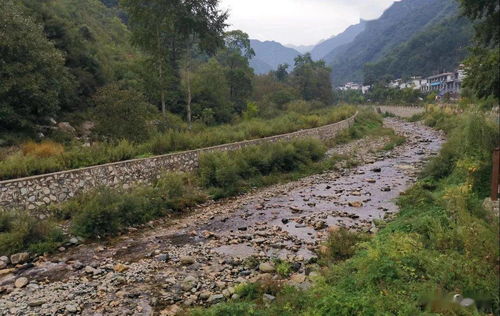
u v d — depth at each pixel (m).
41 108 21.53
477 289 6.02
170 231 12.45
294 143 23.75
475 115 13.64
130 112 20.41
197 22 24.97
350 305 5.80
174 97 35.56
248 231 12.16
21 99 20.39
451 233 7.93
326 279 7.68
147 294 8.05
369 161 23.94
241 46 55.66
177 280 8.70
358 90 140.88
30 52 20.06
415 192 13.45
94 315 7.25
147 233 12.30
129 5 24.45
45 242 10.80
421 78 111.69
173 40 28.11
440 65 112.62
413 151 27.19
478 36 10.77
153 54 25.81
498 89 10.20
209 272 9.07
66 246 11.00
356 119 46.00
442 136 35.06
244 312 6.52
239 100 49.03
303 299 6.84
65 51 29.89
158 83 25.86
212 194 16.58
